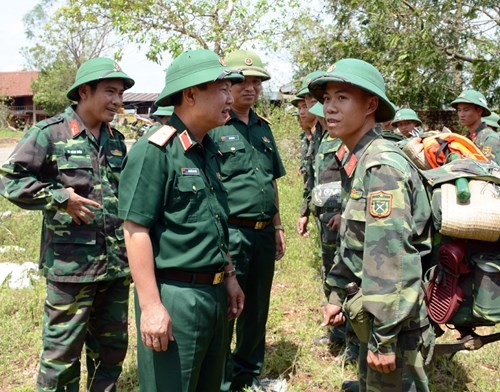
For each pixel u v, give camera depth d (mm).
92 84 3152
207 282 2352
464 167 2381
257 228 3465
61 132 3139
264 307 3609
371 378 2369
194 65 2295
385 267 2152
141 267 2223
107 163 3250
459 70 9156
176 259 2281
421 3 9133
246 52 3488
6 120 39812
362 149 2379
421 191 2330
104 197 3170
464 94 5727
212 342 2455
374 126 2445
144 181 2217
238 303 2666
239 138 3449
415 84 9094
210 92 2326
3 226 7391
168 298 2287
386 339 2170
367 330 2332
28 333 4426
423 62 8594
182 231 2283
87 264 3051
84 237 3055
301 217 4922
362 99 2367
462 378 3639
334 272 2670
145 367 2328
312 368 3822
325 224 3928
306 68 12438
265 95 15109
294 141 13258
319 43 10781
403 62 8977
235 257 3393
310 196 4789
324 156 3979
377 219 2180
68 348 3062
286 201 9461
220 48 15156
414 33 8680
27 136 3045
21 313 4770
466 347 2494
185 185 2281
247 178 3418
